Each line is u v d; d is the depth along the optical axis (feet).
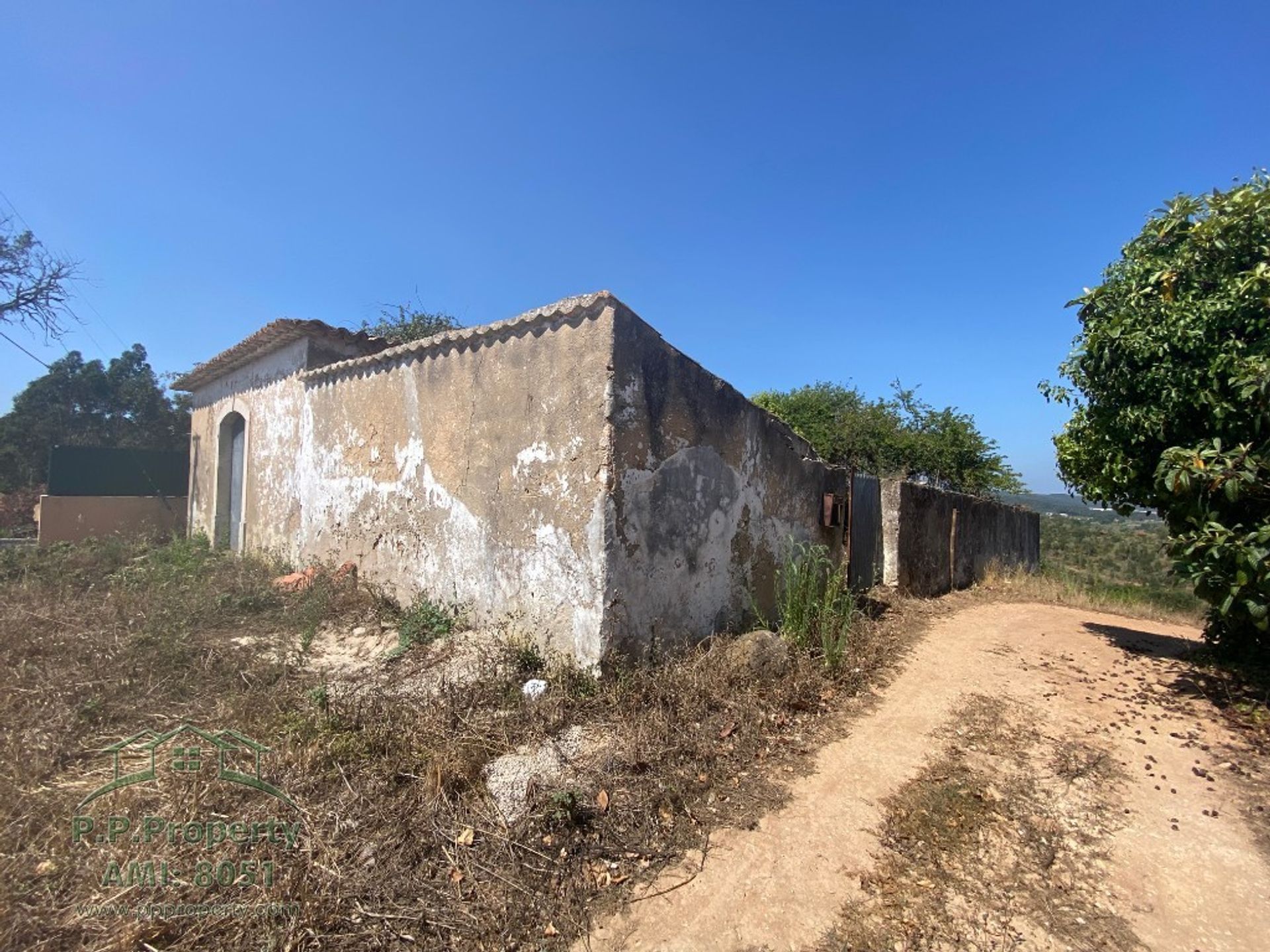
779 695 14.66
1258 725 13.89
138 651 15.29
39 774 10.03
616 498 14.33
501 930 7.80
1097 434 18.93
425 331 49.78
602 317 14.53
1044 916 8.14
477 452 17.85
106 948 6.93
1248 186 15.58
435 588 19.21
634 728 12.16
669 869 9.04
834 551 25.27
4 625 16.24
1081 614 28.25
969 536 38.60
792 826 10.05
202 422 38.93
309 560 26.07
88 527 37.68
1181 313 15.92
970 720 14.29
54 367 70.18
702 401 17.33
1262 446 14.12
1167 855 9.46
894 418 56.18
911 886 8.68
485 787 10.32
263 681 14.34
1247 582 13.58
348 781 10.20
